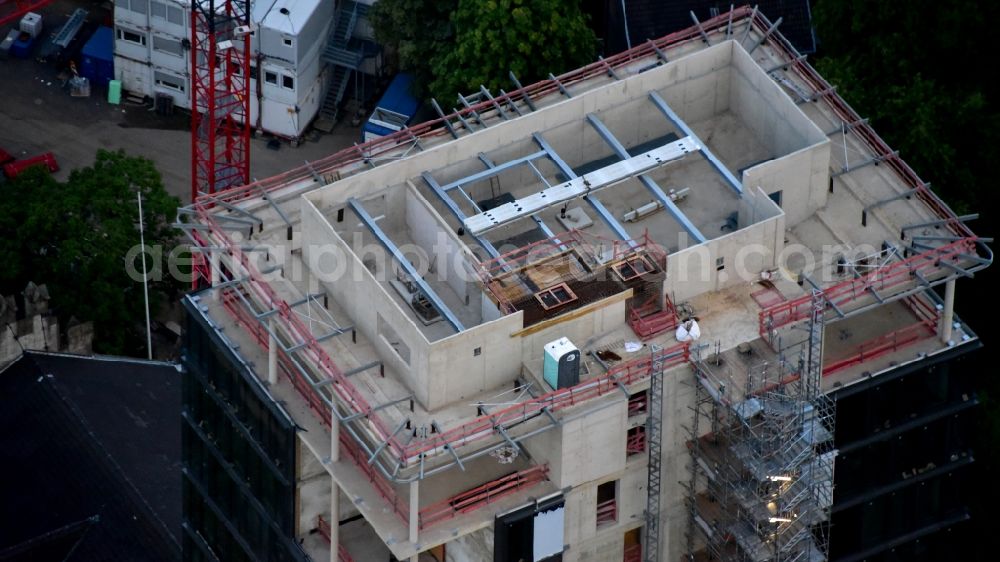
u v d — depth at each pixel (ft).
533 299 438.40
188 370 473.67
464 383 435.12
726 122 492.54
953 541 497.05
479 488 436.35
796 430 435.12
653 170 475.72
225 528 481.46
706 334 445.37
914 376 469.57
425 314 447.01
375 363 440.86
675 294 449.89
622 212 471.21
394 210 465.06
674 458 448.24
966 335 473.26
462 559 452.76
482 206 472.44
